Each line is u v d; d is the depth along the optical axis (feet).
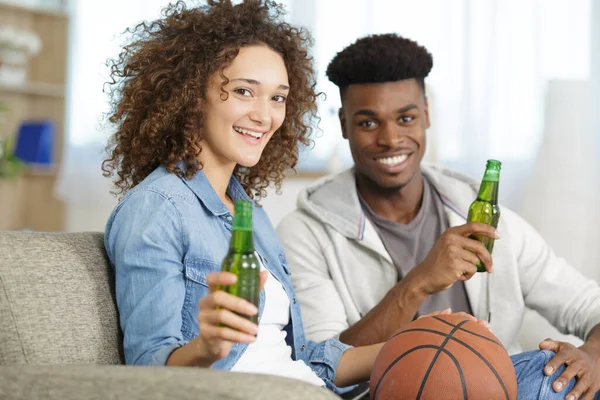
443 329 5.42
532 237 8.14
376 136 7.70
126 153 6.16
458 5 16.76
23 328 4.93
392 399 5.26
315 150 17.47
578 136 15.20
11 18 20.12
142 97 5.99
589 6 15.98
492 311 7.86
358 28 17.54
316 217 7.96
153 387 4.00
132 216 5.38
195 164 5.80
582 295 7.91
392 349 5.43
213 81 5.83
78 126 21.11
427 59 7.87
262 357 5.70
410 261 7.82
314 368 6.48
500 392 5.19
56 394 4.18
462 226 6.66
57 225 20.56
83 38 20.98
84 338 5.15
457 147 16.79
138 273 5.19
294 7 17.97
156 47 5.98
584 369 6.27
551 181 15.28
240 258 4.37
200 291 5.38
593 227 15.66
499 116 16.55
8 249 5.15
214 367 5.42
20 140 19.90
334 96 17.31
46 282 5.14
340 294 7.79
